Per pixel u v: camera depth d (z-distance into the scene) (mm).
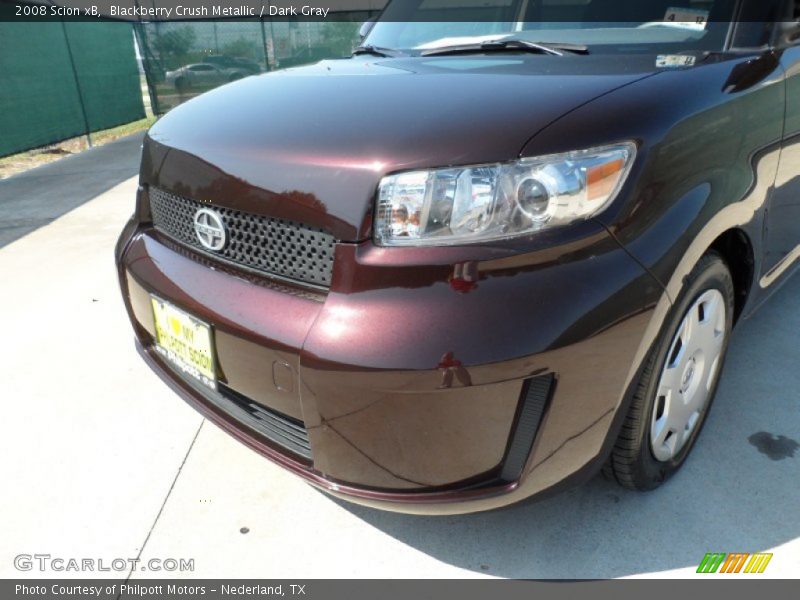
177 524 1778
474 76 1689
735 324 2055
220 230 1538
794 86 1912
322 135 1423
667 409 1680
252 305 1444
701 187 1479
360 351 1259
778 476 1858
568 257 1270
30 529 1775
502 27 2342
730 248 1836
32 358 2703
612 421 1406
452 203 1272
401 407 1268
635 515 1741
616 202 1317
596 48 2033
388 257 1286
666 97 1459
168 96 13352
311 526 1761
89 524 1787
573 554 1637
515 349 1217
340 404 1317
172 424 2213
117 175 7168
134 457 2051
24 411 2312
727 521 1711
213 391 1687
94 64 10719
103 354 2723
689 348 1676
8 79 8250
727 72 1672
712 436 2025
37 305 3279
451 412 1257
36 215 5305
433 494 1367
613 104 1396
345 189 1322
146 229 1900
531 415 1302
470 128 1332
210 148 1562
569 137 1305
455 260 1256
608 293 1275
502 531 1718
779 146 1850
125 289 1943
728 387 2271
